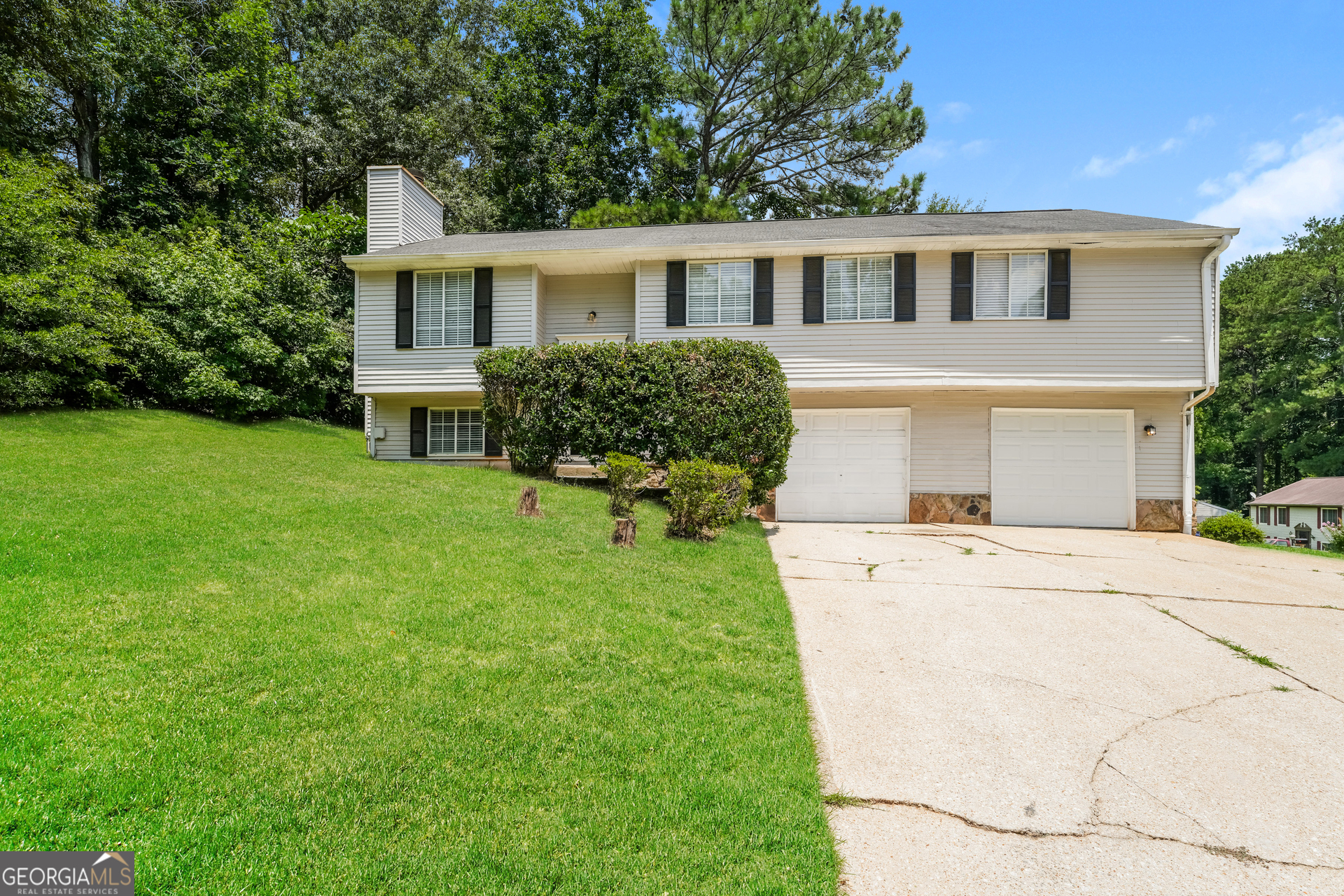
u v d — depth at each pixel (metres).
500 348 12.21
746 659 4.60
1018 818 2.96
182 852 2.38
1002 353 11.98
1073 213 14.48
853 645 5.07
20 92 16.67
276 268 16.91
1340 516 34.53
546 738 3.35
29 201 12.50
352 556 5.96
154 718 3.16
